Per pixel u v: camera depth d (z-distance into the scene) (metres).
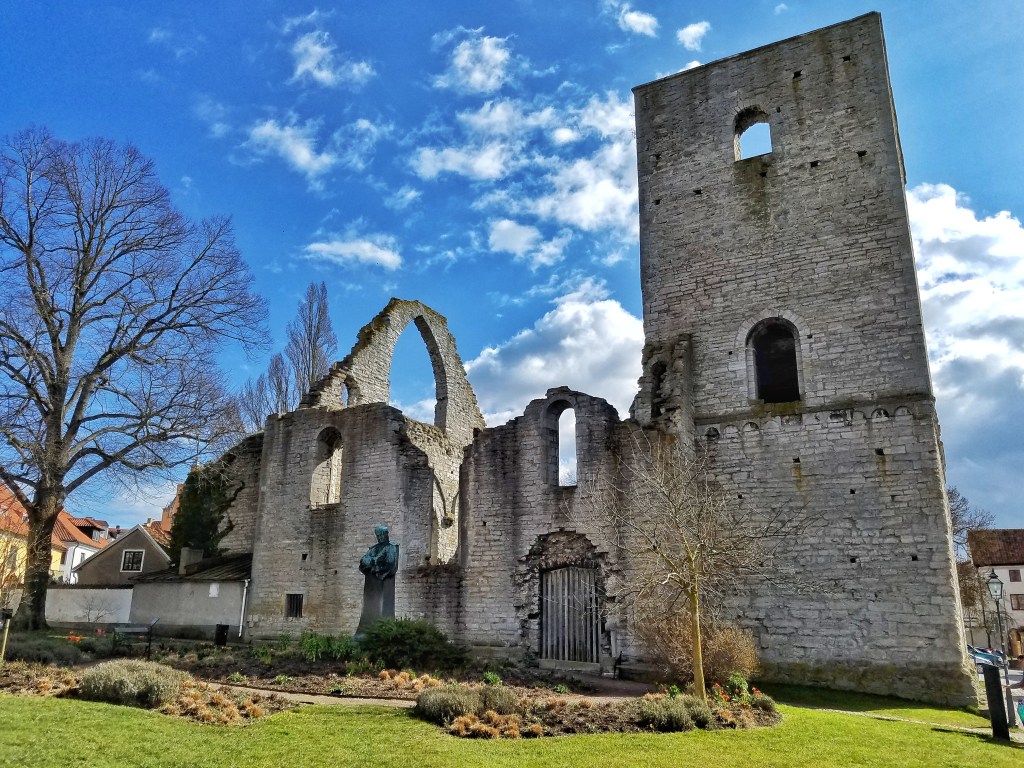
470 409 37.44
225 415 30.81
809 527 20.44
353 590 25.28
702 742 11.66
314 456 27.78
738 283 23.59
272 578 27.19
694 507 17.16
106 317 29.98
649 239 25.48
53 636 24.81
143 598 30.58
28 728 11.07
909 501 19.55
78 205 29.89
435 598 23.56
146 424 29.11
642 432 21.66
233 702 13.40
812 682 19.30
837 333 21.69
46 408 28.67
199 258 31.78
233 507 32.56
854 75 23.73
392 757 10.32
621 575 20.66
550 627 21.66
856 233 22.28
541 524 22.42
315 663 18.23
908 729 13.98
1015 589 63.03
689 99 26.27
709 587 19.05
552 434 23.52
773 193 23.89
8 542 23.61
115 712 12.42
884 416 20.41
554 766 10.12
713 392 22.89
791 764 10.67
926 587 18.81
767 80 25.09
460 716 12.45
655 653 17.80
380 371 32.56
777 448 21.44
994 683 13.95
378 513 25.58
